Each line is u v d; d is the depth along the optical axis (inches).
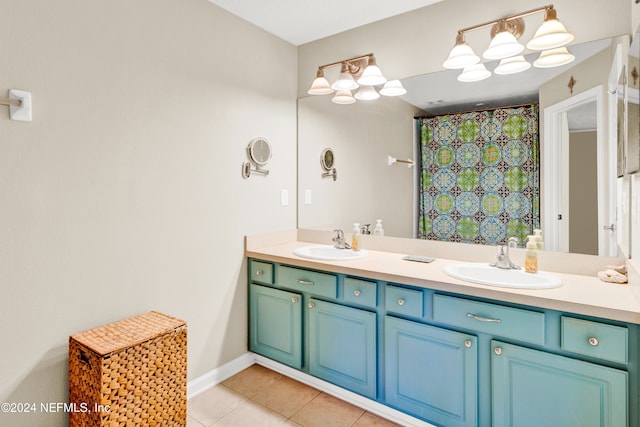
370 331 73.7
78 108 61.3
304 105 106.6
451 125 83.4
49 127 57.9
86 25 62.0
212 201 84.9
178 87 76.8
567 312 53.2
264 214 98.6
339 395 80.7
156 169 73.4
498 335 59.3
